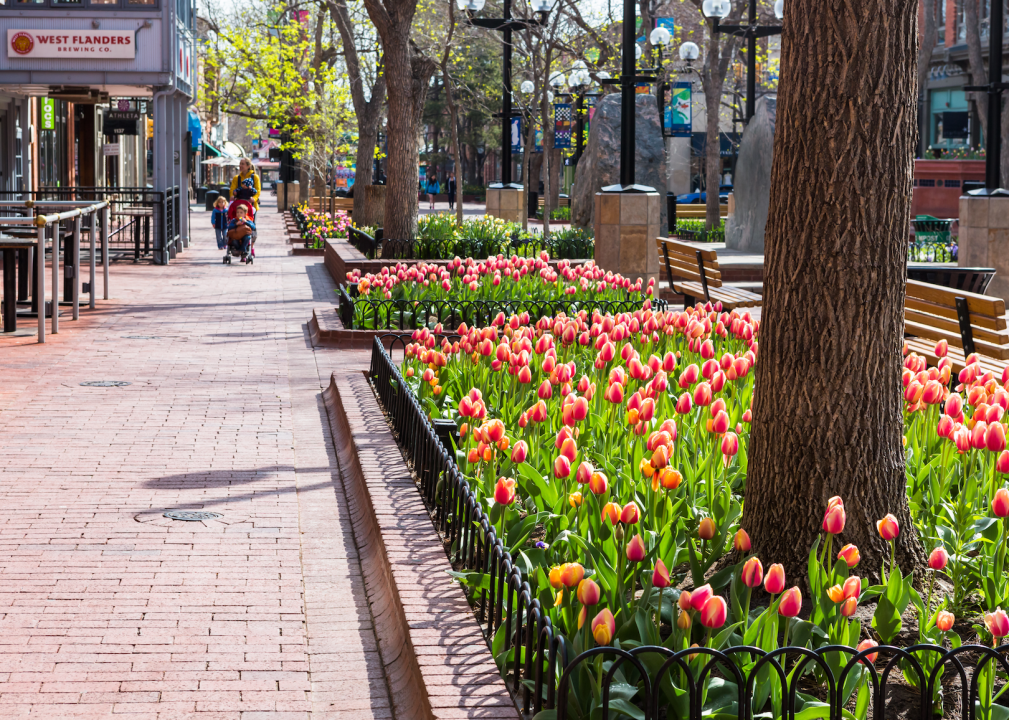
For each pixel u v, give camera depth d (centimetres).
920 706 380
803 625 382
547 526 500
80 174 3825
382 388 932
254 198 2636
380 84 3538
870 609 442
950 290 930
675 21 3975
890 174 455
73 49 2533
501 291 1348
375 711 424
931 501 529
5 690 428
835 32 446
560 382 635
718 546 468
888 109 450
